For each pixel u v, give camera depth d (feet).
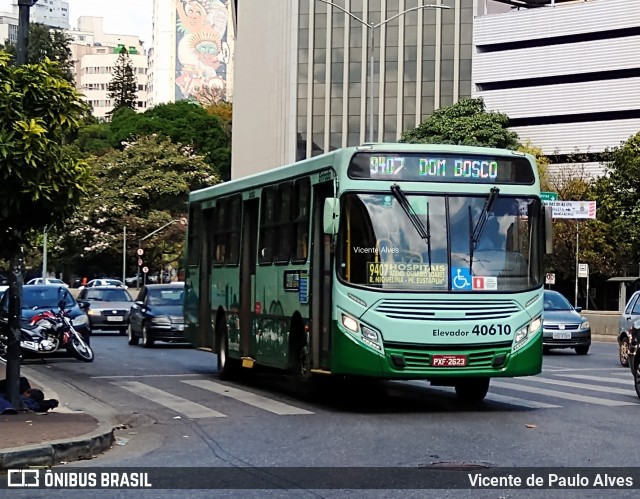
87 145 294.87
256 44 325.01
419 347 44.65
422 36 287.89
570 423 42.37
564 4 278.46
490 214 46.29
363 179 45.34
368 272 44.78
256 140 320.70
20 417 41.32
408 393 55.83
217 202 65.51
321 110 291.58
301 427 41.78
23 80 41.50
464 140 228.84
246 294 59.00
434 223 45.55
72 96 42.52
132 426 43.24
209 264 67.72
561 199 215.92
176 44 637.71
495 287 45.70
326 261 47.01
